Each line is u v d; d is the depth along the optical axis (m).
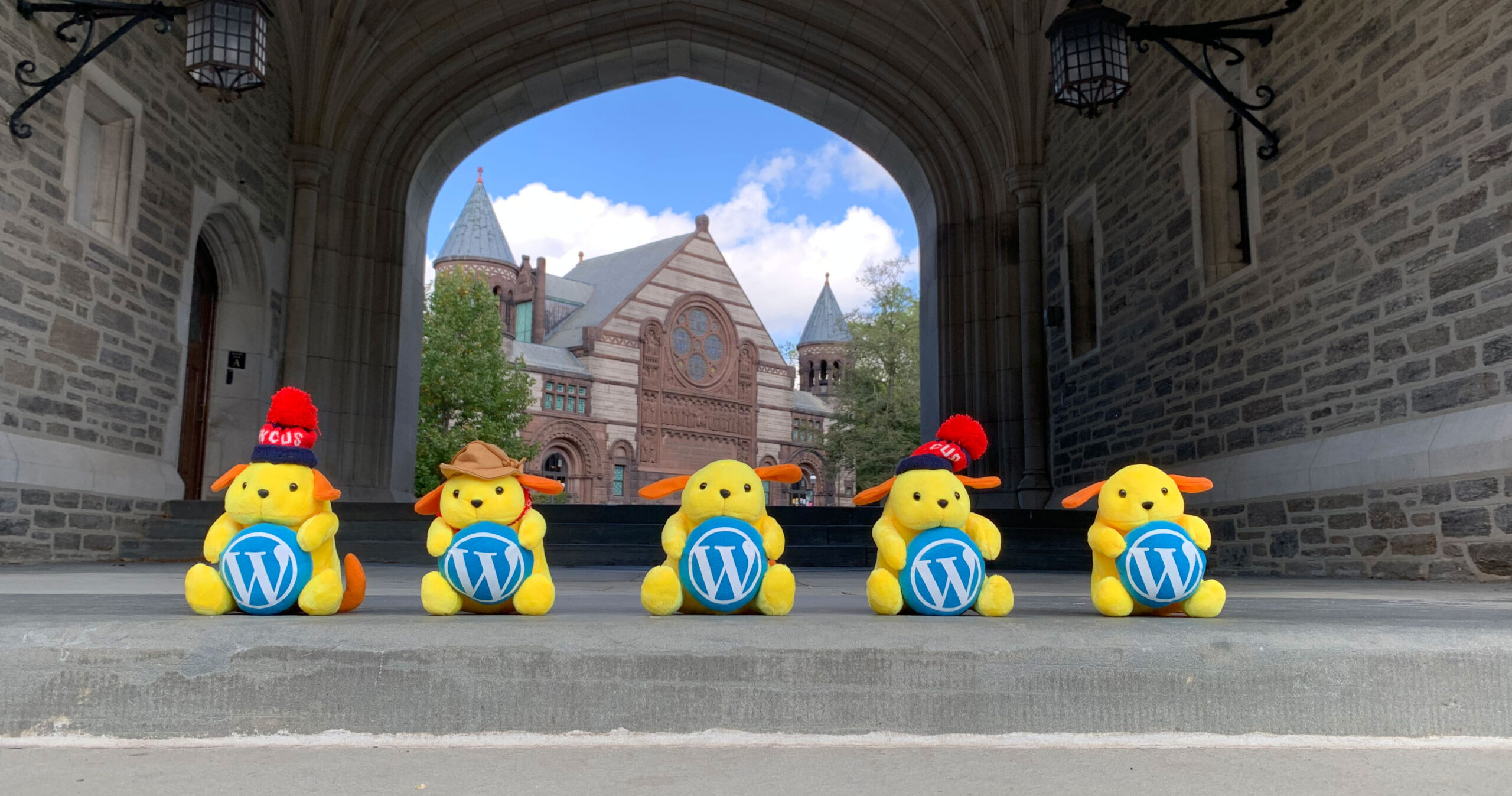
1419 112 6.11
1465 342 5.72
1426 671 1.88
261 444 2.47
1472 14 5.69
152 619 1.99
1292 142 7.48
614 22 13.53
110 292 8.47
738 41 13.81
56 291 7.73
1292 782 1.54
